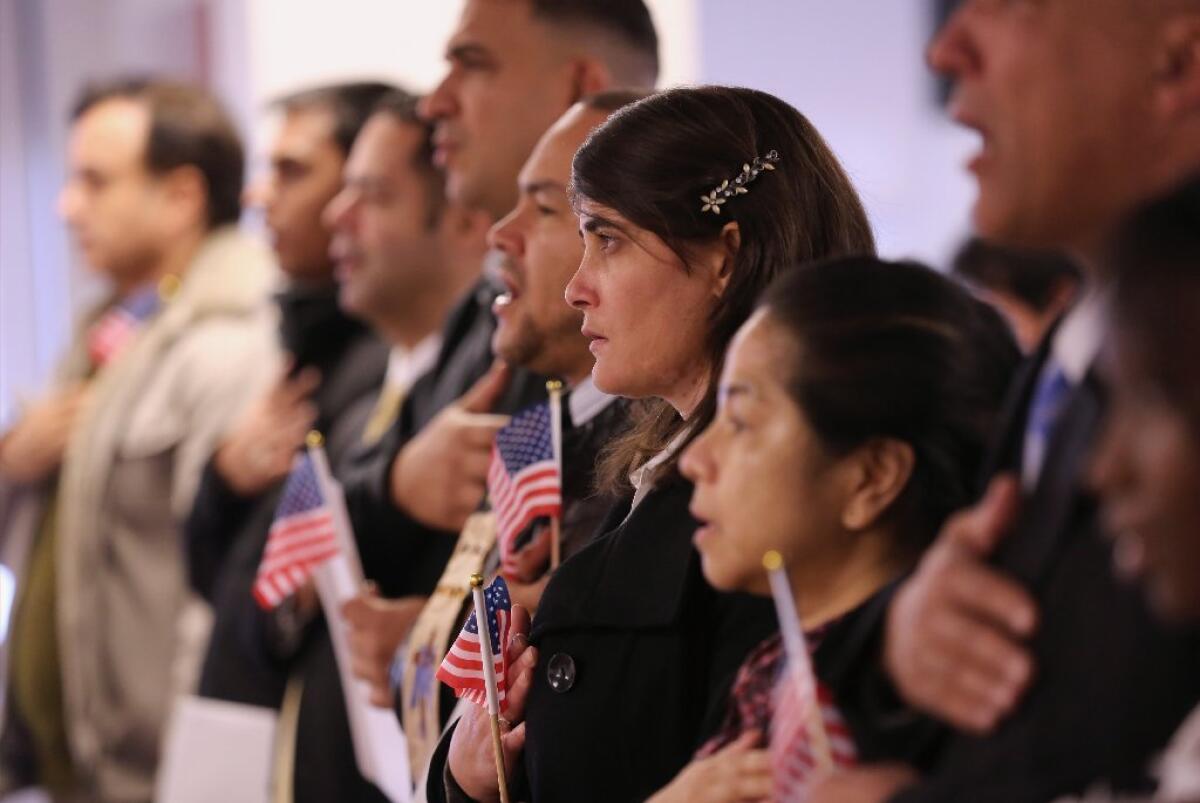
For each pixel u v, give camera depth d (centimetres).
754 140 409
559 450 474
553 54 594
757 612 375
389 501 600
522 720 420
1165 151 308
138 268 998
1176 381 247
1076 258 320
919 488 340
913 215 1208
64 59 1451
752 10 1250
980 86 321
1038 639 284
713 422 367
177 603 899
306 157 835
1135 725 269
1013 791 279
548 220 480
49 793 941
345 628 586
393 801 559
